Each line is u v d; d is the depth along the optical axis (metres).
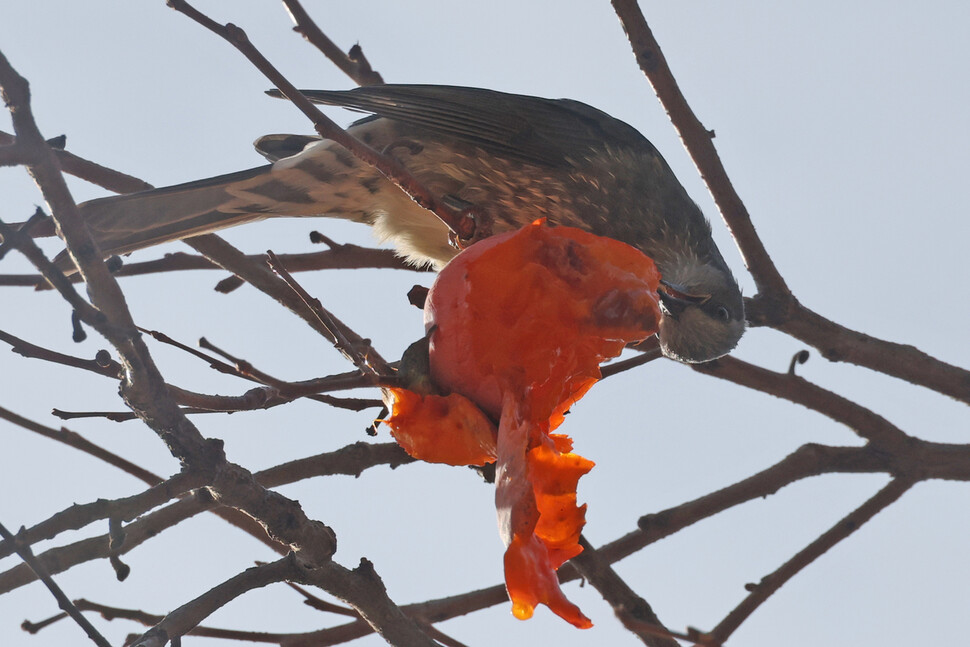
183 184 9.31
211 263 9.18
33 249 4.81
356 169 9.77
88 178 8.92
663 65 8.88
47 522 5.77
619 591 7.82
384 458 7.96
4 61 4.75
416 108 10.08
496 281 4.99
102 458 7.33
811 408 9.13
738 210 9.23
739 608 8.21
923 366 9.37
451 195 10.31
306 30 10.74
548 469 4.64
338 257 9.73
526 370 4.85
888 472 8.85
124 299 5.21
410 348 5.04
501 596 8.10
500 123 10.23
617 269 5.11
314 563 6.37
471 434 4.82
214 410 5.58
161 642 5.74
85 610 7.12
